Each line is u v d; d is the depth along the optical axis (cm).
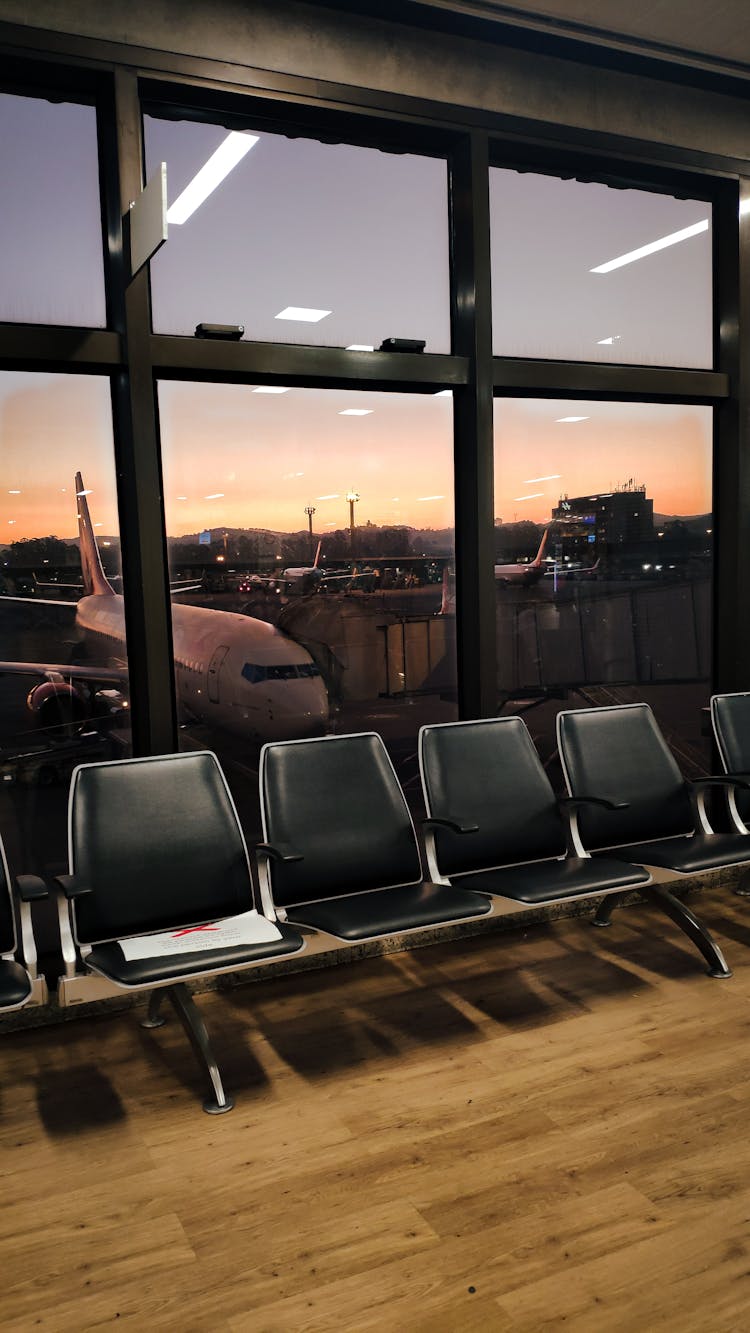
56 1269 222
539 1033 332
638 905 465
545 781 388
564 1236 228
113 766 324
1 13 325
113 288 362
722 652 518
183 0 353
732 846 383
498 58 418
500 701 462
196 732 397
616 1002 354
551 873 353
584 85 439
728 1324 200
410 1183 251
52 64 334
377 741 369
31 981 275
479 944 418
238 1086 302
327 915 314
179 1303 210
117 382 367
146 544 362
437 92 404
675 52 446
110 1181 255
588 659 485
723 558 513
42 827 373
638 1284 212
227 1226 236
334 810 348
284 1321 204
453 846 365
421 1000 361
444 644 448
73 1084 306
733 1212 235
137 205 311
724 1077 299
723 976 373
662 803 410
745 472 501
